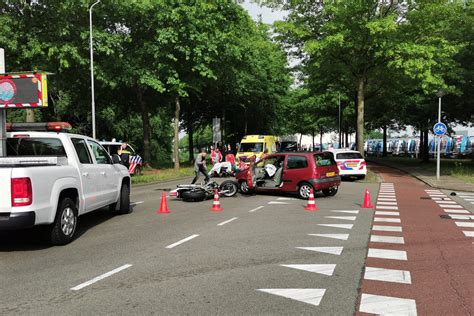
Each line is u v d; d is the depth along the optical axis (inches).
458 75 964.6
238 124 1772.9
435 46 865.5
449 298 184.5
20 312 169.2
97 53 859.4
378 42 819.4
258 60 1337.4
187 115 1630.2
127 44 974.4
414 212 437.1
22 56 732.0
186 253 262.4
